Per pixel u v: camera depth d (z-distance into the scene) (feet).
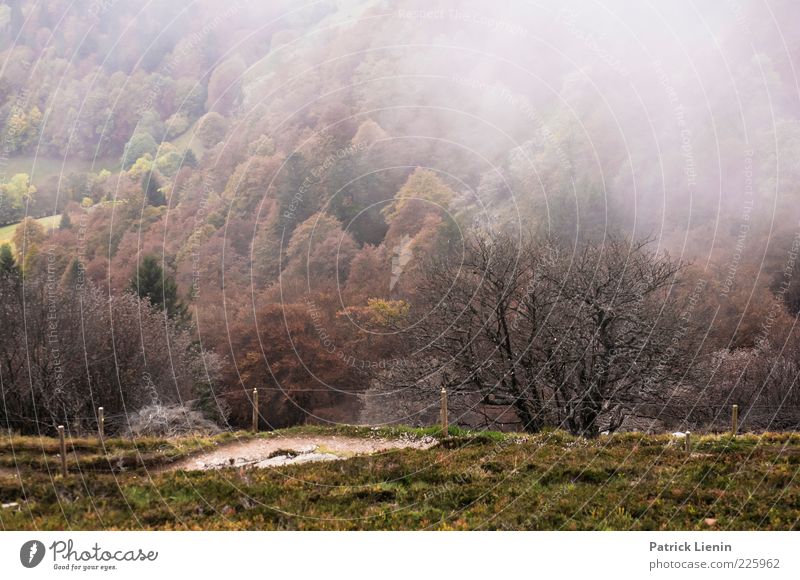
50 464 63.77
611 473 59.06
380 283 223.10
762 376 127.65
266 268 248.32
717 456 62.34
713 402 115.55
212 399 150.82
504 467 61.41
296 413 185.68
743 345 173.27
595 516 50.72
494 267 110.63
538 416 96.27
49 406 95.55
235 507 53.67
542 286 104.94
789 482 55.72
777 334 173.68
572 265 105.50
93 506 53.01
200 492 56.34
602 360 92.48
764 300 188.55
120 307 126.21
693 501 52.80
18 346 103.65
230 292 237.04
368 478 59.98
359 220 269.44
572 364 94.79
